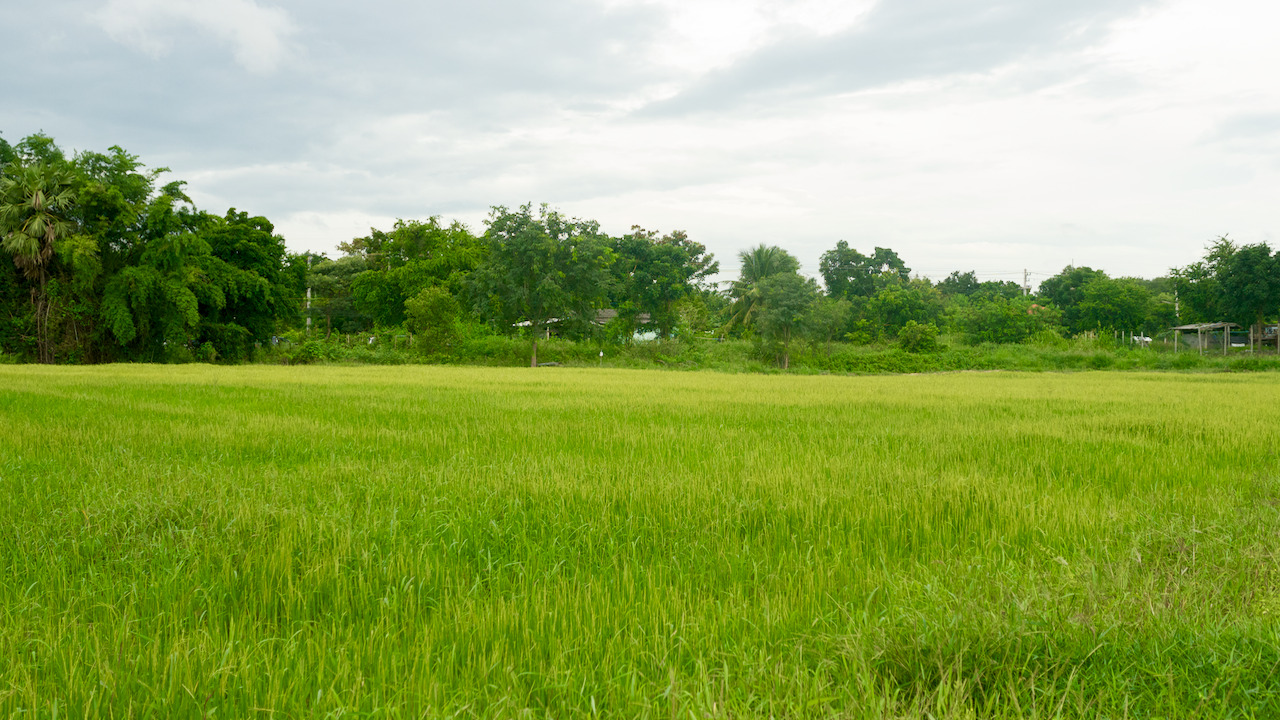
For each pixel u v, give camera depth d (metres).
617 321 54.06
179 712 2.60
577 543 4.66
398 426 10.70
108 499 5.34
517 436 9.52
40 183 36.81
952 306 72.81
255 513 5.02
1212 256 54.59
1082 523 5.08
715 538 4.78
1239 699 2.60
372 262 62.97
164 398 14.92
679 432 10.14
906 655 2.92
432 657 3.04
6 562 4.18
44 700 2.61
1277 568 3.80
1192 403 15.54
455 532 4.84
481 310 45.78
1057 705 2.55
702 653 2.94
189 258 40.00
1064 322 72.19
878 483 6.41
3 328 37.59
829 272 87.50
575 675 2.83
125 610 3.41
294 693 2.69
